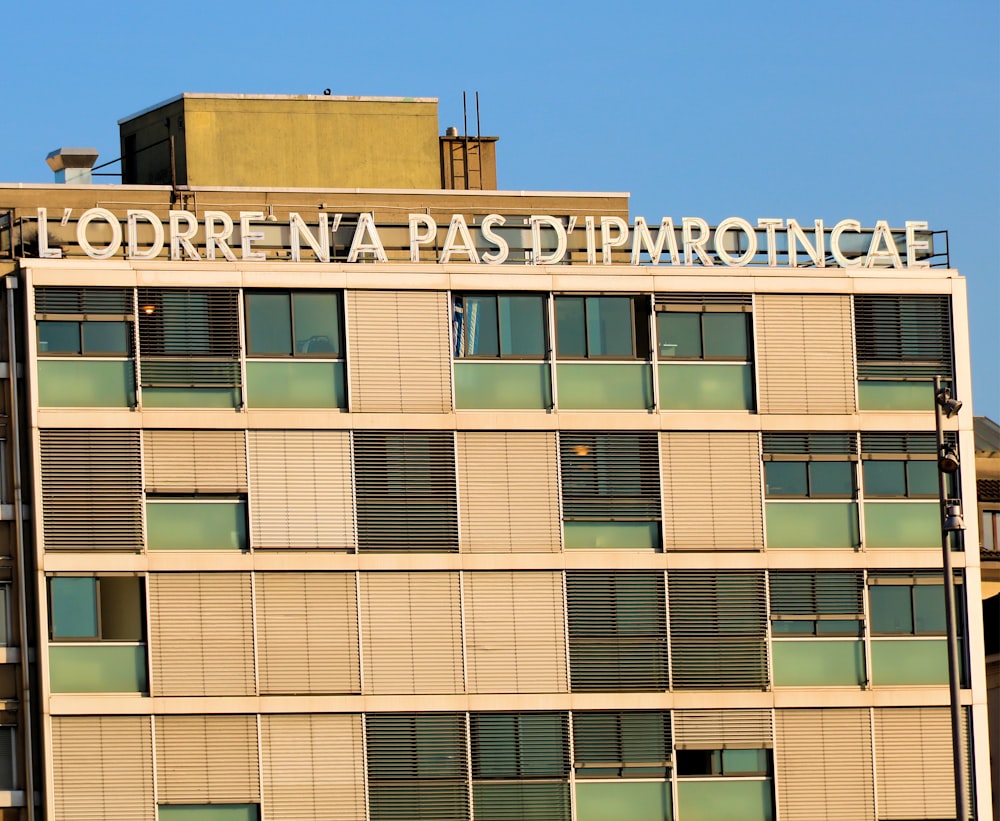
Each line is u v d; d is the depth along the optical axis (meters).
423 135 146.75
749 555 126.81
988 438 155.38
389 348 124.88
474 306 126.38
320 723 121.25
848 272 131.00
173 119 144.12
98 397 121.25
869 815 126.12
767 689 126.00
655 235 131.12
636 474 126.62
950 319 132.12
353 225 129.12
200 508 121.75
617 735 124.25
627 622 125.19
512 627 123.94
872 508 129.12
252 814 120.06
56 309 121.31
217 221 130.25
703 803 124.75
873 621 127.94
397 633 122.75
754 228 131.12
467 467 124.88
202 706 120.06
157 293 122.56
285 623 121.62
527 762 123.19
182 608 120.62
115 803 118.62
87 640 119.56
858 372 130.38
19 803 118.31
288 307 124.25
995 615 152.12
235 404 122.75
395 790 121.56
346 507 123.12
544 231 130.12
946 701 127.69
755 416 128.25
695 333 128.75
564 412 126.12
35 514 119.56
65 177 141.88
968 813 127.38
